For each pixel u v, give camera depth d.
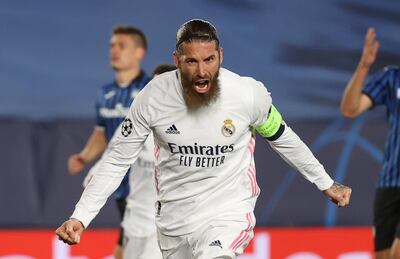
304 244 29.09
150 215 22.92
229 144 16.80
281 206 29.75
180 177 17.09
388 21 33.88
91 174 22.92
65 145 29.78
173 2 33.91
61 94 33.41
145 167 22.81
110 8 33.91
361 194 30.05
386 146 23.27
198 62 15.91
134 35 27.00
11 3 33.62
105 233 28.73
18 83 33.31
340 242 29.27
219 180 17.06
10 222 29.25
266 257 28.91
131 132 16.81
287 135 17.27
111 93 27.17
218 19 33.88
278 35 33.81
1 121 29.84
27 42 33.53
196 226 17.22
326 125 30.25
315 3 34.19
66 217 29.34
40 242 28.72
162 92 16.59
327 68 33.66
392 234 23.31
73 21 33.75
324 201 29.88
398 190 22.94
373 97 23.16
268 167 29.88
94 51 33.69
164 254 18.09
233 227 16.97
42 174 29.56
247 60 33.75
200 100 16.33
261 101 16.72
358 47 33.78
